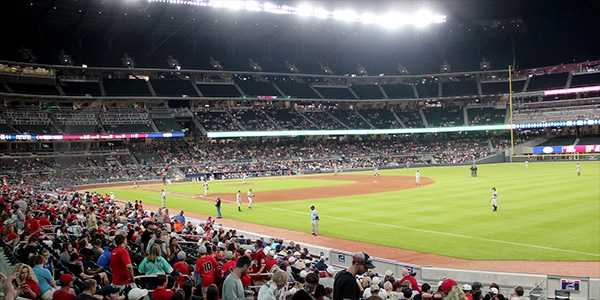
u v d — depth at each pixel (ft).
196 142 325.21
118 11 267.59
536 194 144.87
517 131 363.35
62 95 279.69
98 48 310.24
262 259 47.78
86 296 29.50
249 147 335.67
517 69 372.79
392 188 185.68
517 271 66.18
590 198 131.64
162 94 310.65
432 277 62.23
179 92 317.01
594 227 92.48
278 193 180.65
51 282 37.68
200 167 292.81
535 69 368.68
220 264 50.01
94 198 129.08
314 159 335.06
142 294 30.96
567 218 102.47
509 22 352.49
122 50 315.99
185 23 296.51
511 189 161.48
